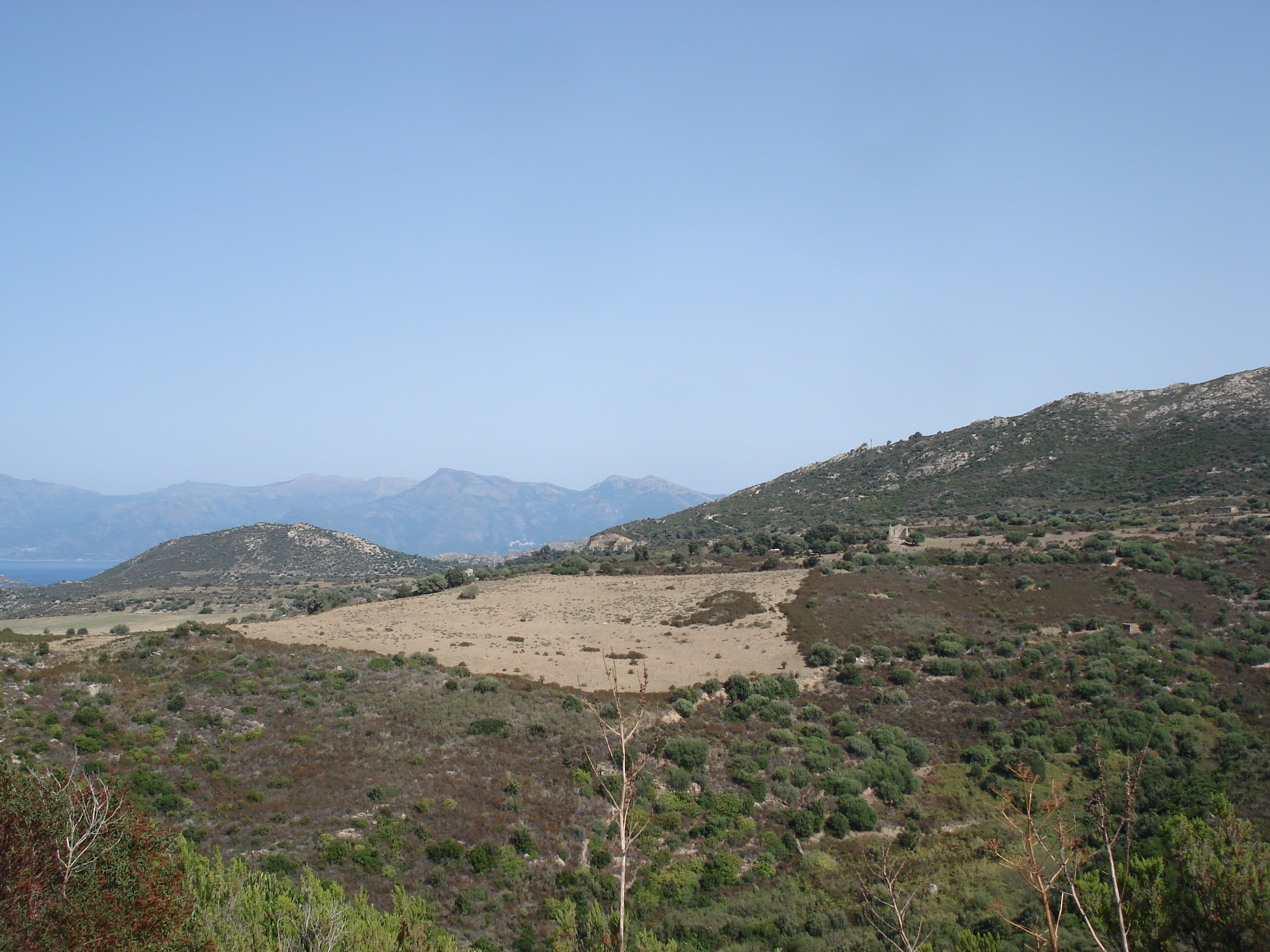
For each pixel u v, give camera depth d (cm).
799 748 4019
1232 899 1336
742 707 4409
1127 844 987
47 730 3164
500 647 5656
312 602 7994
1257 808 3095
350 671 4491
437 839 2827
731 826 3256
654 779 3484
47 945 1150
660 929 2512
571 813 3145
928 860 3064
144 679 3934
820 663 5169
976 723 4338
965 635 5425
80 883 1238
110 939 1225
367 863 2608
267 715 3722
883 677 4881
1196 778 3431
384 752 3428
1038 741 4044
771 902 2725
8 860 1187
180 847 1803
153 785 2859
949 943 2141
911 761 4041
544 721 3925
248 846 2627
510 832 2947
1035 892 2453
